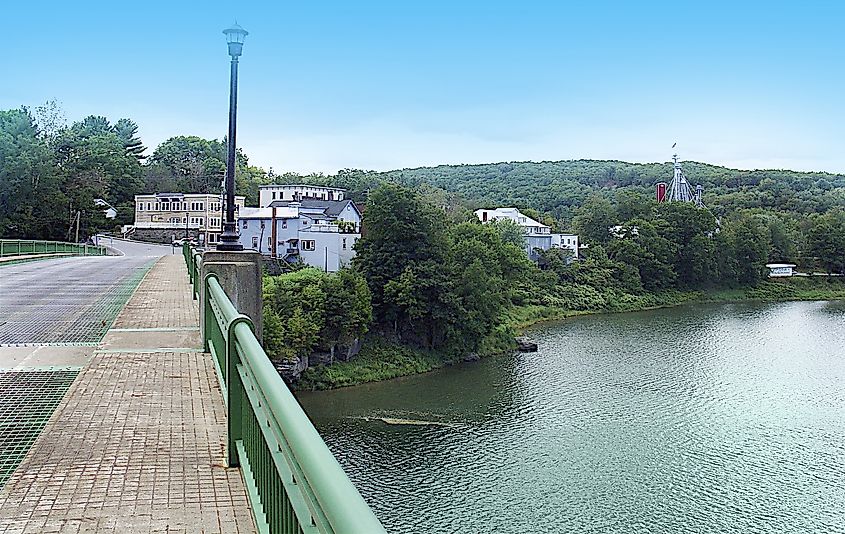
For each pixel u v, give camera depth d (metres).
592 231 95.94
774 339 50.56
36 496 4.05
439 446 27.02
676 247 83.75
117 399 6.12
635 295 76.25
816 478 23.27
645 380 37.00
